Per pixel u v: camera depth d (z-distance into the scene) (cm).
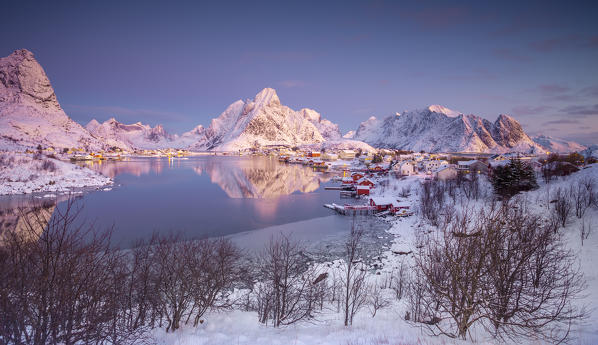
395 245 4306
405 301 2469
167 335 1622
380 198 6950
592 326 1501
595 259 3052
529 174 6347
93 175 11050
